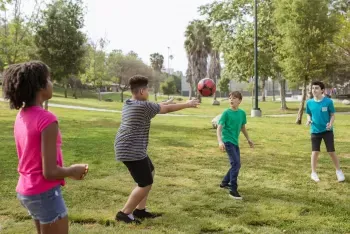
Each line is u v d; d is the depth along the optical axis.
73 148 10.17
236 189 5.93
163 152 9.98
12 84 2.50
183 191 6.26
